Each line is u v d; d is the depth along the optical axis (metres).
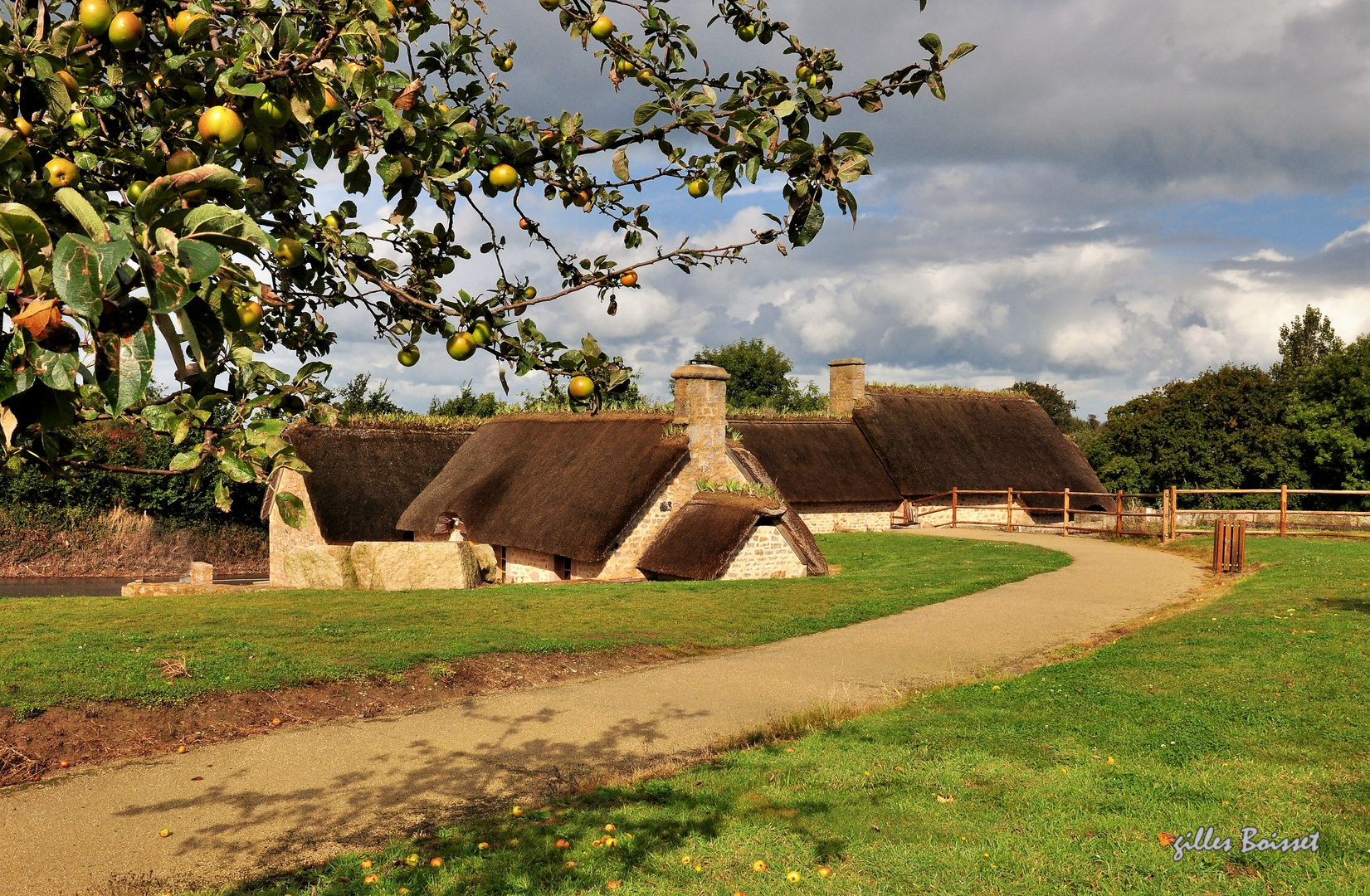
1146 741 8.55
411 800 7.96
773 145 3.10
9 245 1.73
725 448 25.64
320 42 2.73
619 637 14.46
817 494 34.16
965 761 8.27
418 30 3.57
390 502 29.73
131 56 2.75
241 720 10.11
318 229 3.22
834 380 40.09
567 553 23.55
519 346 3.34
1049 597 18.75
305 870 6.46
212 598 17.42
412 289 3.46
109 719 9.62
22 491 36.47
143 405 2.25
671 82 3.73
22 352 1.71
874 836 6.64
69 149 2.72
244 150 2.84
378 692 11.30
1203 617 15.09
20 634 12.93
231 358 2.43
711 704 11.16
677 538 23.47
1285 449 45.44
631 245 4.19
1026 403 44.22
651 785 8.09
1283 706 9.34
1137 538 29.56
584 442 27.17
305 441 30.00
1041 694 10.59
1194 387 48.19
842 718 10.27
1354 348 44.44
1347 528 27.48
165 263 1.76
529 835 6.91
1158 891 5.61
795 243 3.21
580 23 3.73
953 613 17.03
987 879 5.84
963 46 3.20
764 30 3.72
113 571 36.53
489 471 28.86
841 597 18.75
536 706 11.09
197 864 6.59
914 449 37.94
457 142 3.22
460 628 14.68
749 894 5.74
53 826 7.32
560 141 3.61
